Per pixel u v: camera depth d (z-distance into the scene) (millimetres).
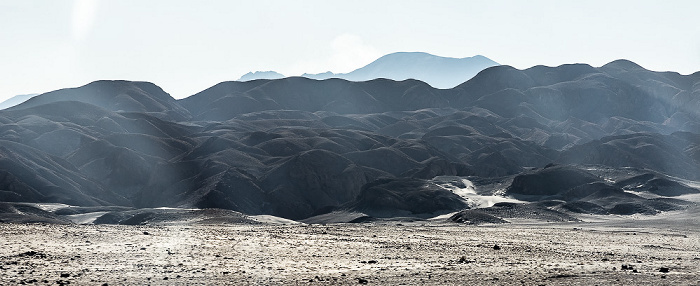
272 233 51281
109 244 40000
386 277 31031
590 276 32344
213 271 31531
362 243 45969
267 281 29172
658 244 60906
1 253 34375
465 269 34281
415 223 121812
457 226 92125
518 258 41000
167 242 42125
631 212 142750
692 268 37375
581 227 97438
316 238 48250
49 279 27859
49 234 43156
